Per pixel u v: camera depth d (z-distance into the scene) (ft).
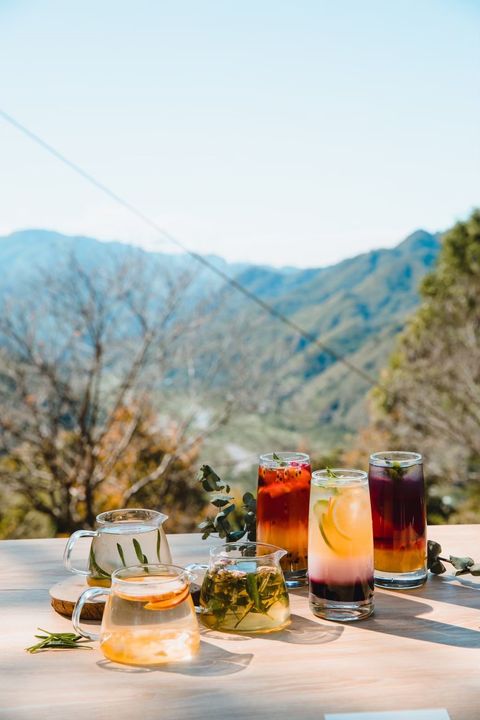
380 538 4.11
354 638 3.50
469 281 25.38
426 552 4.21
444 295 25.48
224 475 22.61
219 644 3.45
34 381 21.07
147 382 21.93
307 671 3.19
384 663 3.25
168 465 21.91
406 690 3.04
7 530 21.04
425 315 25.25
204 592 3.66
